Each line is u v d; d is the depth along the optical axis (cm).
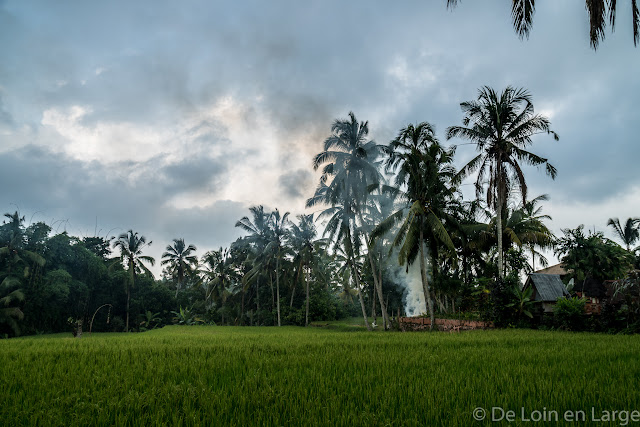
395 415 470
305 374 711
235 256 5797
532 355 922
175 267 6669
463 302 2944
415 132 2831
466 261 3491
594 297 2844
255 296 5728
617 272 3142
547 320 2194
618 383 588
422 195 2747
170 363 845
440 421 442
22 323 4050
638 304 1847
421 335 1734
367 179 3092
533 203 3338
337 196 3044
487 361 847
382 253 3850
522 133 2555
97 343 1467
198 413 462
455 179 2716
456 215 3161
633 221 4009
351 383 626
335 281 6278
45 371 756
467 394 542
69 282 4500
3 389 616
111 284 5309
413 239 2705
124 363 866
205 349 1124
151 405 513
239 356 956
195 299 6444
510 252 3203
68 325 4712
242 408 488
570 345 1160
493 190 2631
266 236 4959
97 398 546
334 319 5669
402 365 804
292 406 488
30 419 457
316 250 4481
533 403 488
